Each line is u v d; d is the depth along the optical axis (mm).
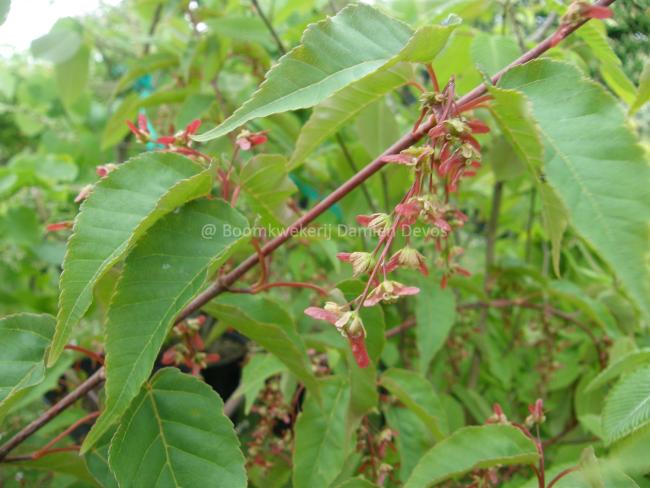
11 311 433
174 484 160
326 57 137
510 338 390
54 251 458
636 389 169
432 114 149
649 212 116
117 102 602
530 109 122
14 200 470
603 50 167
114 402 141
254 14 406
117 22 535
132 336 147
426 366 284
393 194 323
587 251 388
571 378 347
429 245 355
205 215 161
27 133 634
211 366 359
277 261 434
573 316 375
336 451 229
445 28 129
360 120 274
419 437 255
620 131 125
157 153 161
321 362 302
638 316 326
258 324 181
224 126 132
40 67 654
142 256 153
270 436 312
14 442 185
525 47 278
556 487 174
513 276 348
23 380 172
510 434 177
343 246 418
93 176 558
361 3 144
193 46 337
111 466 156
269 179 189
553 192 136
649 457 155
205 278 152
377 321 202
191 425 168
